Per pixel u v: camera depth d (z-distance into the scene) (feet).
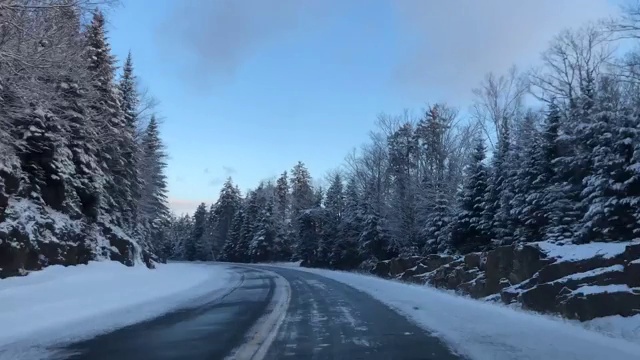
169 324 37.81
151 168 162.61
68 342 30.25
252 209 294.66
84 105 83.87
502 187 85.51
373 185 168.76
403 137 162.30
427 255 104.37
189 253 358.43
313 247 209.87
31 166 71.82
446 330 34.06
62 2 41.78
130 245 101.81
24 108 55.11
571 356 24.52
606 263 40.34
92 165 89.86
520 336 30.42
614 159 53.52
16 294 48.29
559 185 66.54
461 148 138.51
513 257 55.36
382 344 29.25
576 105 76.59
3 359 25.44
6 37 41.09
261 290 72.38
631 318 31.91
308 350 27.55
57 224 73.77
